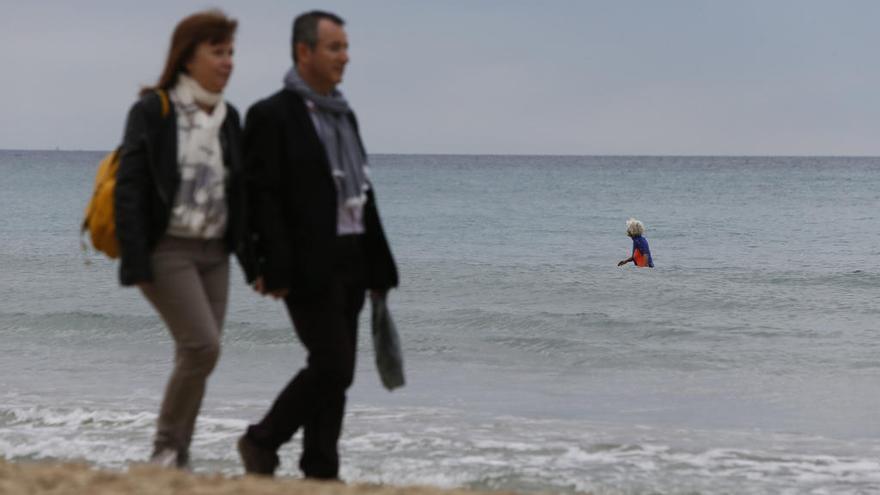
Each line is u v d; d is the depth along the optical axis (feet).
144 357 83.87
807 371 79.25
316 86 32.32
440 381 74.59
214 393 68.54
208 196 30.86
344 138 32.40
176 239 30.96
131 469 31.14
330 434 33.53
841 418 62.59
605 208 371.97
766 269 152.87
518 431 56.90
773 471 49.01
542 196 476.95
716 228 266.98
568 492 44.91
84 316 101.24
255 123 31.71
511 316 105.09
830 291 125.08
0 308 110.52
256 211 31.50
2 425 57.06
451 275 141.38
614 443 54.08
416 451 51.90
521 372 79.25
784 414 63.72
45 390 68.85
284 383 73.05
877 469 49.57
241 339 91.50
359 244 33.19
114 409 61.21
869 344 90.68
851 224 280.51
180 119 30.71
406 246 214.07
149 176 30.25
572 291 126.00
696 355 86.33
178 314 30.96
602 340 93.86
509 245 216.74
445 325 101.60
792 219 304.30
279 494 28.04
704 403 67.15
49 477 29.40
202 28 30.58
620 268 151.84
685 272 144.77
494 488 45.68
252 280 31.94
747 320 104.99
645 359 84.74
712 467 49.62
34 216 298.35
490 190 550.36
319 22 31.91
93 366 79.30
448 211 352.49
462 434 55.83
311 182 31.55
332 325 32.12
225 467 47.62
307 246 31.53
